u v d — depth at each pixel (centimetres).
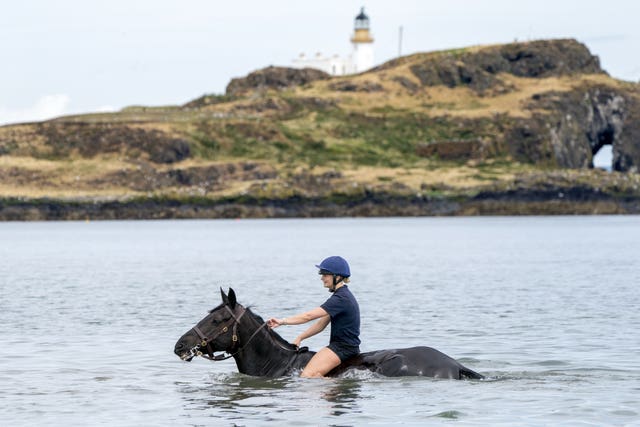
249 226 16900
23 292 3997
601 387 1599
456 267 5597
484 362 1909
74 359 2045
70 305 3353
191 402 1531
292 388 1596
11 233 14250
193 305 3303
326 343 2238
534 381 1650
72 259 7138
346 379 1628
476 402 1474
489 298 3484
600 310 3009
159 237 12031
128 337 2423
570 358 1973
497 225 15588
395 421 1355
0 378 1798
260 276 4869
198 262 6456
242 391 1599
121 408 1492
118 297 3681
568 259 6369
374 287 4066
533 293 3697
